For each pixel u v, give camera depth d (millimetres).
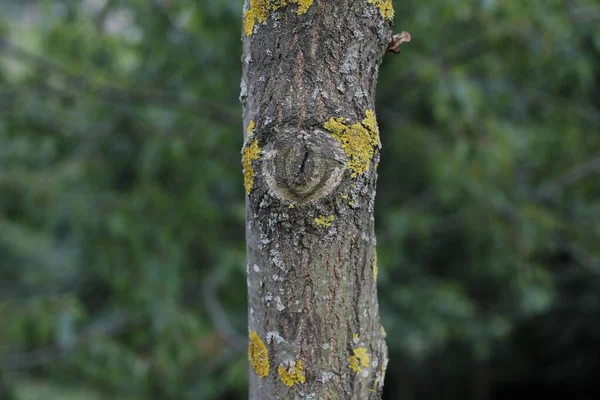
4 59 5016
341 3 1156
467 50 4477
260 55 1173
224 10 3809
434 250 6109
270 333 1198
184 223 4914
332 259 1169
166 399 6090
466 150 4254
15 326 4492
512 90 4867
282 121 1149
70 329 4227
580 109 4828
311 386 1192
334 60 1156
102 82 4664
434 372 9008
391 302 5691
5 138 4633
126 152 4891
